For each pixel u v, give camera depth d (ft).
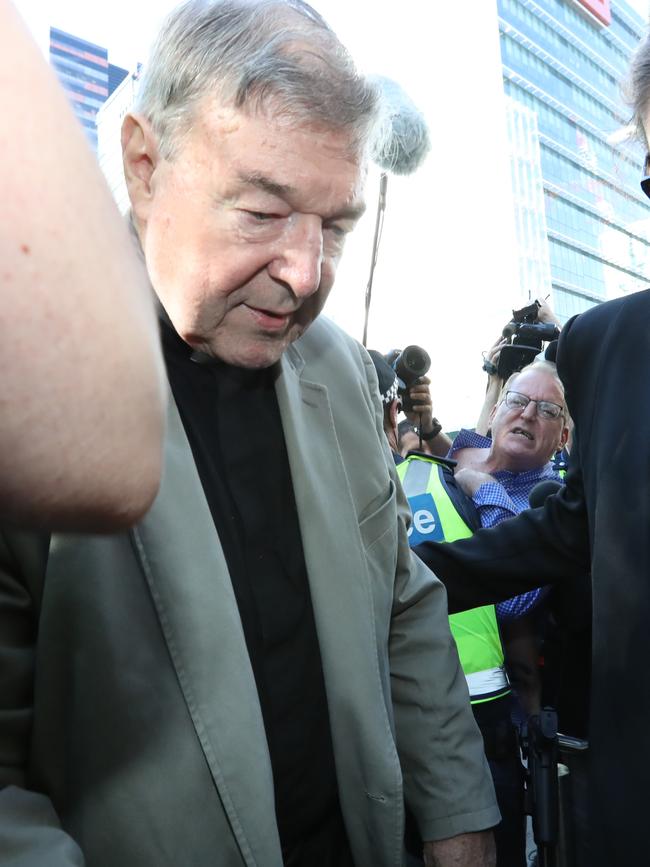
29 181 0.83
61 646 2.43
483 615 6.30
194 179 2.55
